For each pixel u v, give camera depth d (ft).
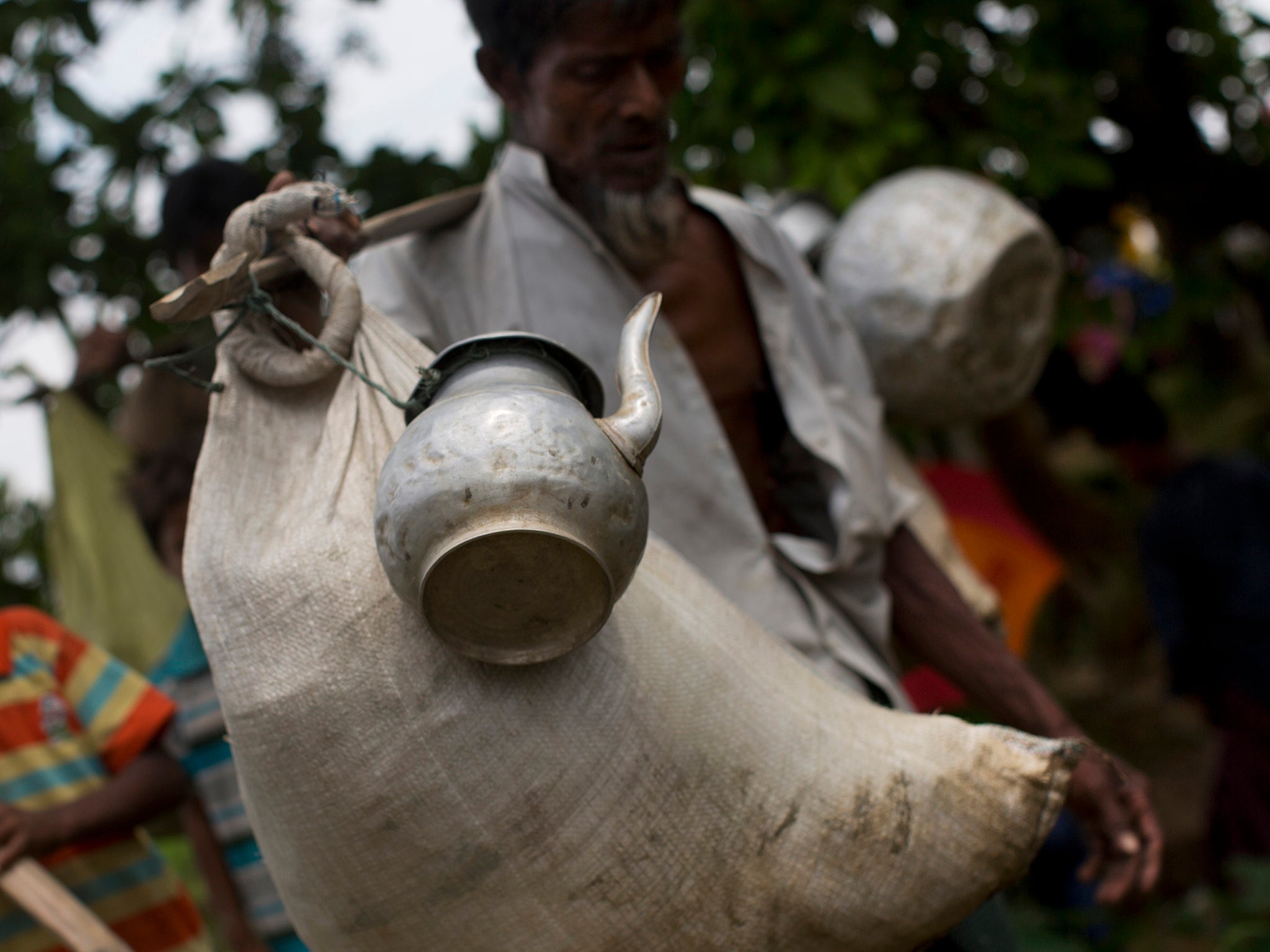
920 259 9.04
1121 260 17.25
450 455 3.44
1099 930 11.79
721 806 4.06
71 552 10.52
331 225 4.81
